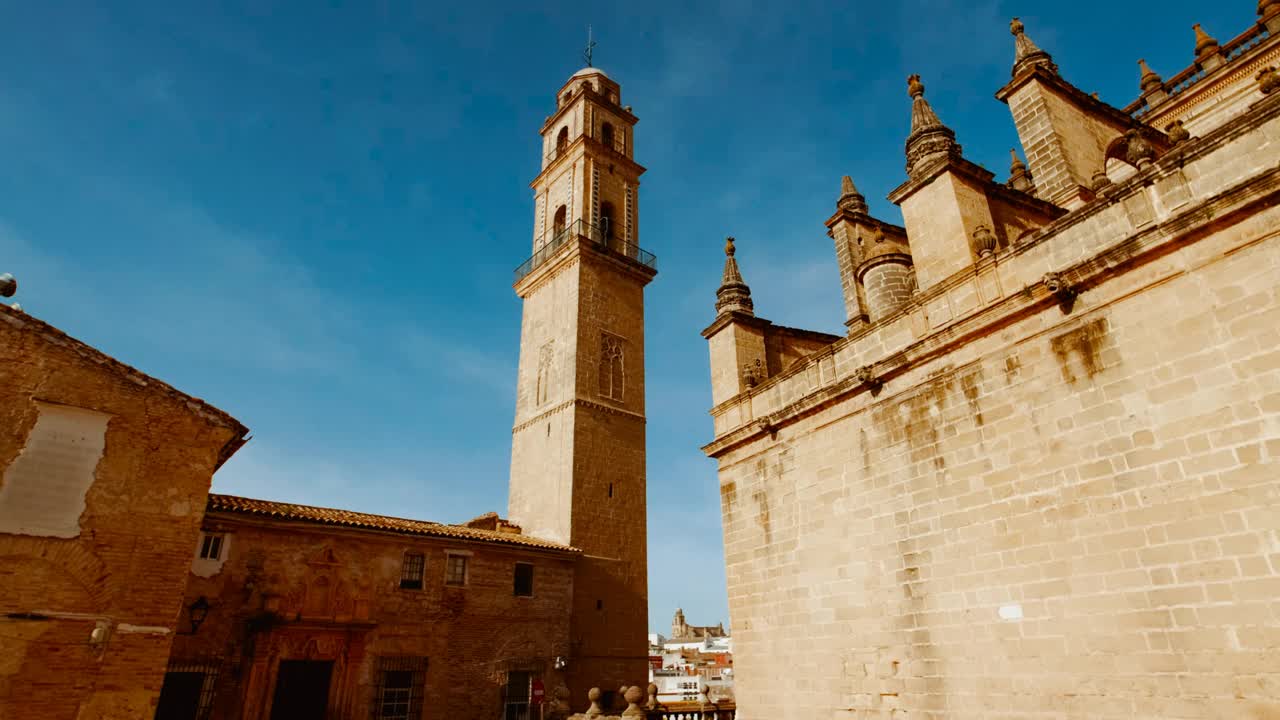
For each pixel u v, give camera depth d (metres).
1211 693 9.63
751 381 21.42
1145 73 27.27
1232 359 10.30
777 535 18.39
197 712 22.25
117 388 16.30
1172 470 10.67
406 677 27.00
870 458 16.02
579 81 52.84
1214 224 10.74
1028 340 13.14
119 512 15.53
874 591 15.16
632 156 50.66
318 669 25.38
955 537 13.63
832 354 18.05
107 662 14.45
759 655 18.16
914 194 16.80
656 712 23.36
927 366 15.05
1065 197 17.59
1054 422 12.41
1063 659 11.41
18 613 13.94
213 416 17.36
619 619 35.12
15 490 14.59
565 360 40.28
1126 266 11.79
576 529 35.34
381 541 27.92
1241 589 9.60
